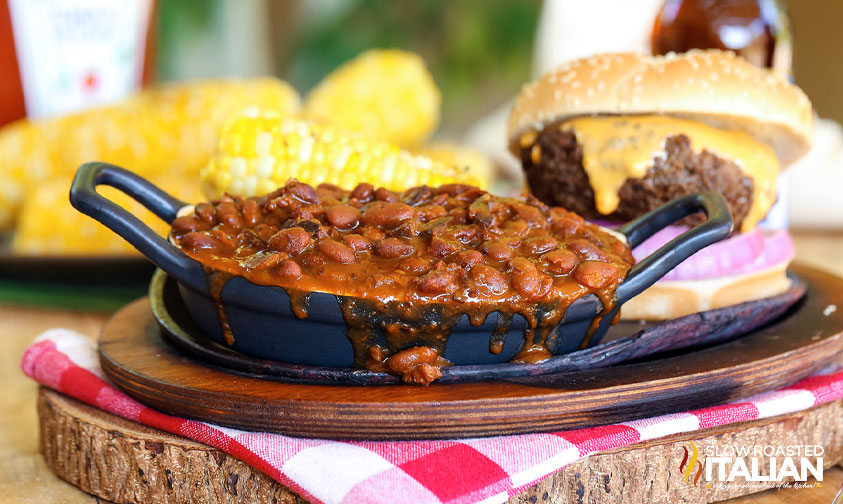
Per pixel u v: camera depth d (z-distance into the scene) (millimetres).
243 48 1761
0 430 598
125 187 555
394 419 509
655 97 603
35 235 799
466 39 1924
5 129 872
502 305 516
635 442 519
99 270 755
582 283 523
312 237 522
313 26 1824
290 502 511
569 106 617
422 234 527
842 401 556
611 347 542
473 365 528
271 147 607
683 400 530
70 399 558
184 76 1720
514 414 512
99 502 537
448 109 1977
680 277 597
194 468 519
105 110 852
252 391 519
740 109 602
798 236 997
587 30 1357
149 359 550
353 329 518
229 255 525
